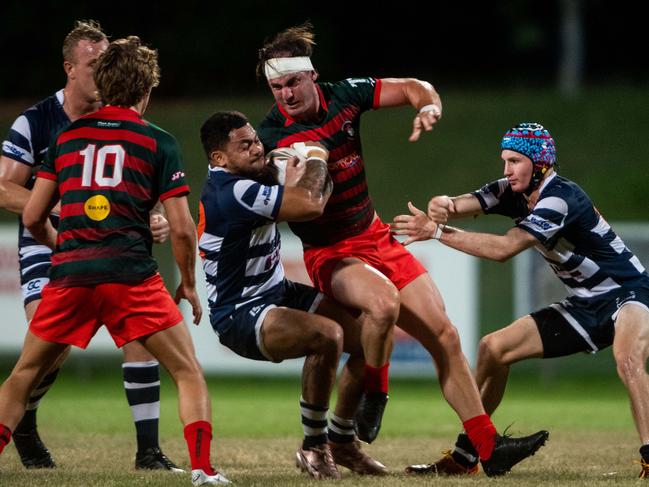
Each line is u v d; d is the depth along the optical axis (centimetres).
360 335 2253
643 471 2134
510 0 9350
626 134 8575
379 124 8838
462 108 8981
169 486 1925
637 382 2156
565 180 2289
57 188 1989
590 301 2291
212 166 2134
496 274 6075
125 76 1967
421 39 9538
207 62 9494
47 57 9044
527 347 2309
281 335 2092
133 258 1919
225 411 4016
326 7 9219
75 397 4662
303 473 2195
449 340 2223
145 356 2389
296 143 2186
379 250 2302
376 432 2244
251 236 2111
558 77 10006
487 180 8044
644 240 4628
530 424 3559
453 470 2284
